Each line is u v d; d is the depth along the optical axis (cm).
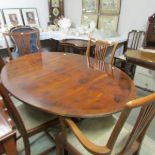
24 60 199
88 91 132
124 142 115
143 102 76
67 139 121
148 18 269
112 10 340
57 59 203
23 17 397
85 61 197
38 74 161
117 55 313
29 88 135
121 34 342
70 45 305
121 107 113
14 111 114
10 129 82
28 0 401
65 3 441
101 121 136
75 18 427
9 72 164
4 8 374
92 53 262
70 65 184
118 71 169
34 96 124
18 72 165
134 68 293
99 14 366
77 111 109
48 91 131
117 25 341
